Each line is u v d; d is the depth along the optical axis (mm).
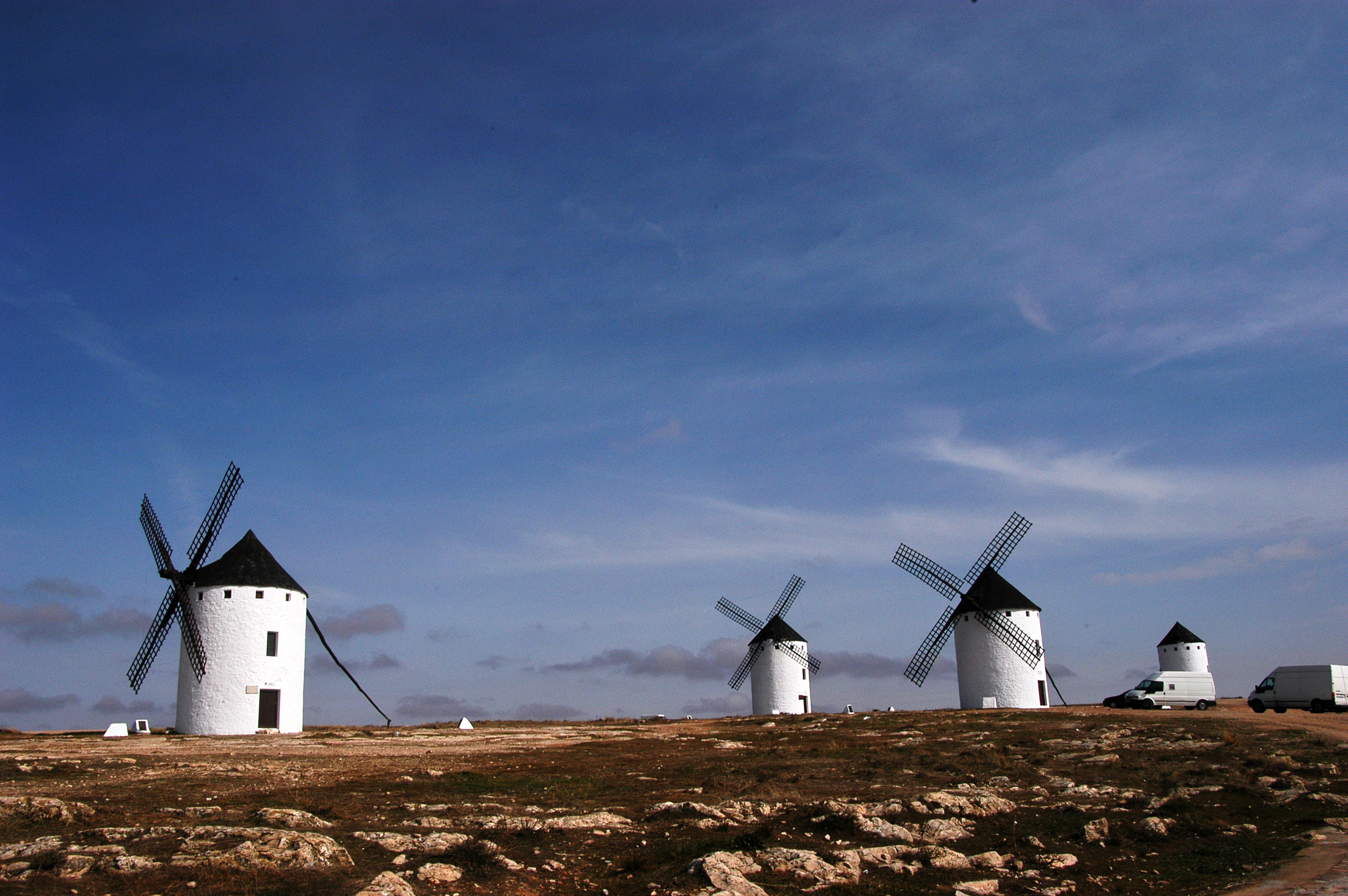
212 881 17969
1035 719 54094
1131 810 27391
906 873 20609
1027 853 22625
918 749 43188
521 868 20062
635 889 19031
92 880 17844
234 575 57875
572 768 36125
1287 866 21859
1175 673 63531
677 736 52812
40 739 50312
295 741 48625
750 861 20281
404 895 17469
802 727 57188
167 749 43125
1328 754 36219
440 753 42312
